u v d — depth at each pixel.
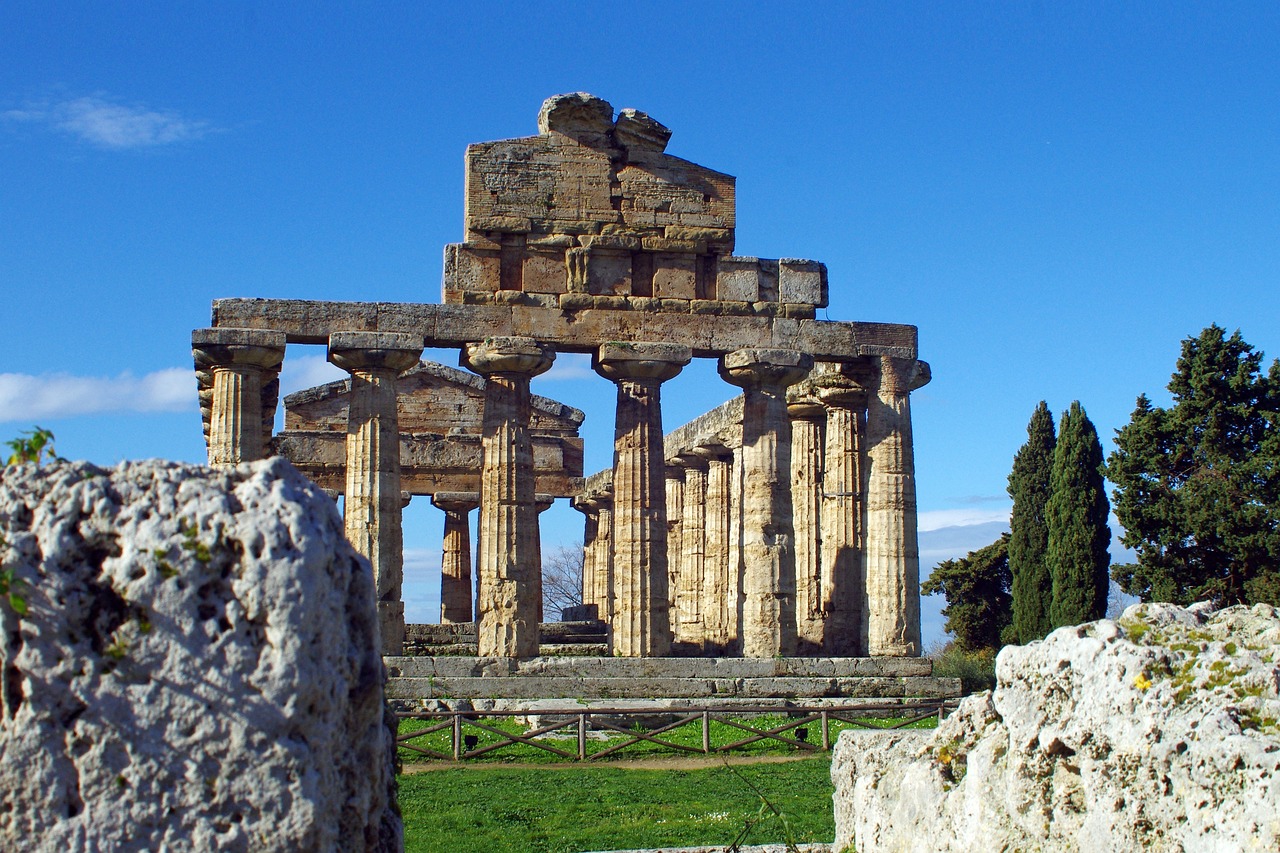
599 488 64.00
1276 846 9.12
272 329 40.44
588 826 20.53
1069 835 11.02
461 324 41.44
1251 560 56.97
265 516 7.34
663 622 42.28
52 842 6.99
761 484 43.09
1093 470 58.12
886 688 41.16
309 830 7.12
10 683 7.14
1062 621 57.22
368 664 7.87
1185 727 10.04
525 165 42.44
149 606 7.14
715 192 43.50
